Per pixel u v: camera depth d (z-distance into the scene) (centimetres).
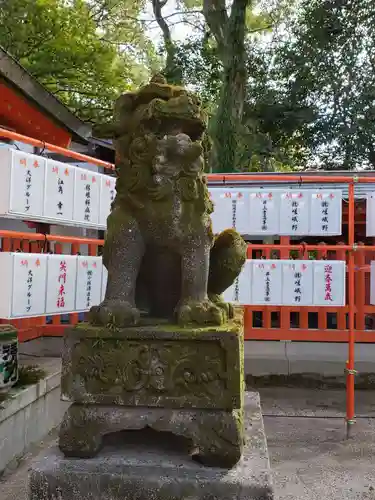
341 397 545
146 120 219
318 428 441
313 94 1513
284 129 1538
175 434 215
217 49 1335
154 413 206
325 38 1453
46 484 196
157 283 242
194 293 224
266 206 443
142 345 208
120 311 215
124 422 206
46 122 666
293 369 586
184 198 223
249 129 1466
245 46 1353
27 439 371
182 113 216
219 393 202
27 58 1195
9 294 319
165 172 220
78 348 210
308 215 440
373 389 579
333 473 340
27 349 571
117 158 233
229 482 190
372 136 1462
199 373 204
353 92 1464
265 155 1449
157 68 1678
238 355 202
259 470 200
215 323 215
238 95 1263
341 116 1491
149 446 221
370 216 432
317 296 448
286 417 474
